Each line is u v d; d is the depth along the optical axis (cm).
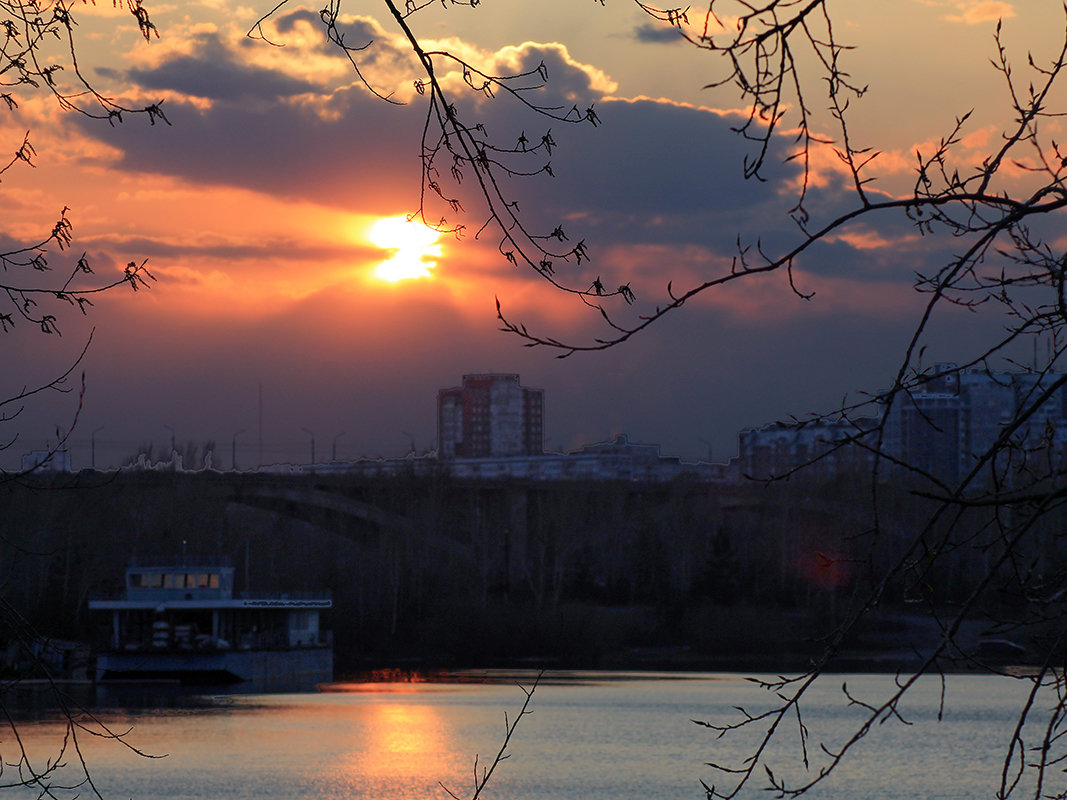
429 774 6656
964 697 10800
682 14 819
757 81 805
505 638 16588
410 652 17075
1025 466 904
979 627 11444
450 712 9525
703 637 16625
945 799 5812
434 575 18775
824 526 16312
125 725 8275
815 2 793
